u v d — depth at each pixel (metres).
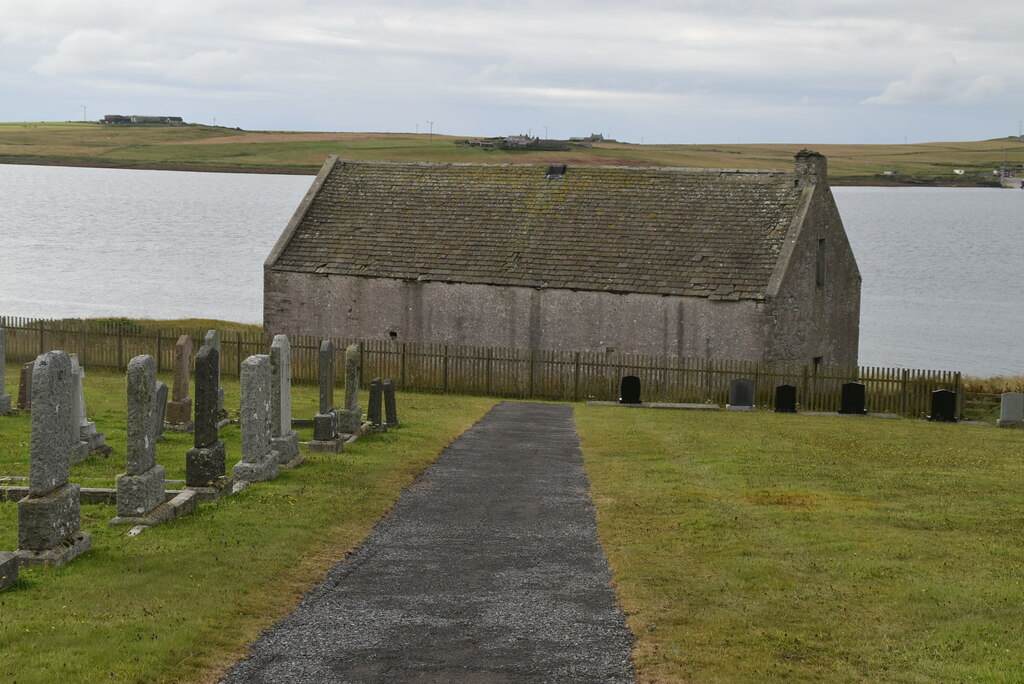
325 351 24.44
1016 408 34.00
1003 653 11.37
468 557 15.57
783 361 41.62
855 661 11.20
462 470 23.00
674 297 41.44
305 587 13.82
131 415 16.12
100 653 10.83
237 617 12.41
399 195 48.94
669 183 46.28
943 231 197.50
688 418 34.28
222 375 42.69
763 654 11.42
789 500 19.52
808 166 43.97
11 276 101.44
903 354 74.38
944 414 36.41
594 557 15.62
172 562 14.20
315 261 46.38
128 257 122.88
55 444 13.99
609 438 28.38
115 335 42.97
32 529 13.77
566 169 48.28
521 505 19.31
